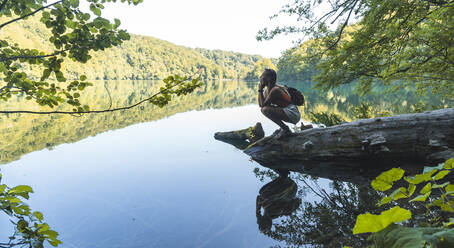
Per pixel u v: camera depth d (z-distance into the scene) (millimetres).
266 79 4773
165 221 2695
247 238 2303
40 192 3531
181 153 5785
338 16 5426
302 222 2521
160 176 4219
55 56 1630
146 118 11875
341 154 4633
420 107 7582
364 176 3957
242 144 6805
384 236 506
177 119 11383
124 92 31578
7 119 11516
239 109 15109
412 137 4184
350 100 17781
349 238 2125
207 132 8477
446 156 3775
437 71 6289
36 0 1680
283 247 2133
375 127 4512
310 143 4918
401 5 4492
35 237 1251
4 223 2533
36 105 16031
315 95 23734
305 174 4230
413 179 742
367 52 5477
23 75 1618
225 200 3221
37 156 5531
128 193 3490
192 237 2377
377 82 7105
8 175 4285
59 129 9086
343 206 2787
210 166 4789
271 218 2688
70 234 2445
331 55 6074
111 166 4789
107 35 1677
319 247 2059
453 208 697
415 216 2096
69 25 1608
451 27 4746
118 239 2359
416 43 5367
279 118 4945
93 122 10742
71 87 1636
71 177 4172
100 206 3082
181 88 1581
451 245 460
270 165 4863
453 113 4027
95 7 1614
